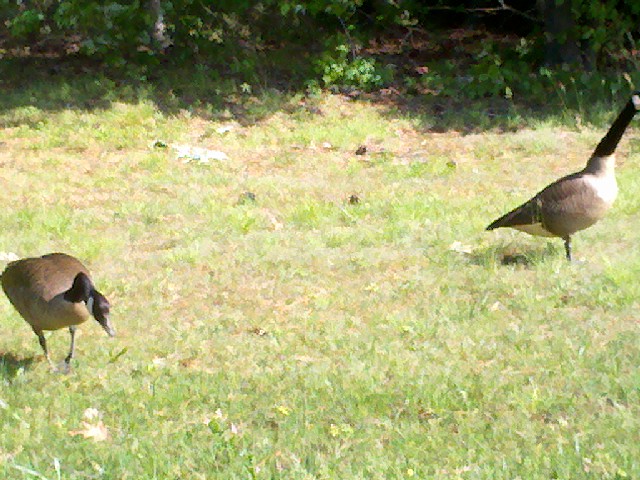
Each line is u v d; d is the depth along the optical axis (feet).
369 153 66.33
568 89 78.48
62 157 63.67
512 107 75.41
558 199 41.52
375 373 32.60
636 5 80.12
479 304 38.81
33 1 93.66
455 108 76.84
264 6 93.15
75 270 32.60
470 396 30.78
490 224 44.55
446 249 45.88
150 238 48.98
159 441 28.12
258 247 46.85
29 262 32.71
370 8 96.89
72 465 26.78
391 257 44.98
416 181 59.21
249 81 81.00
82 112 73.26
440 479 25.36
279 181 59.31
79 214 52.13
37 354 35.22
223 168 62.80
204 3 83.76
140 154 64.80
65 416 30.01
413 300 39.65
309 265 44.21
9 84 80.33
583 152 65.21
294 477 25.66
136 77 79.66
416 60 88.02
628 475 25.36
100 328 37.40
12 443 28.04
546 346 34.50
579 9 80.02
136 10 80.64
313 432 28.40
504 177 59.57
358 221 51.11
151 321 38.01
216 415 29.73
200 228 50.16
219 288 41.60
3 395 31.45
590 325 36.29
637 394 30.30
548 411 29.66
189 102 76.18
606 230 47.70
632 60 81.56
